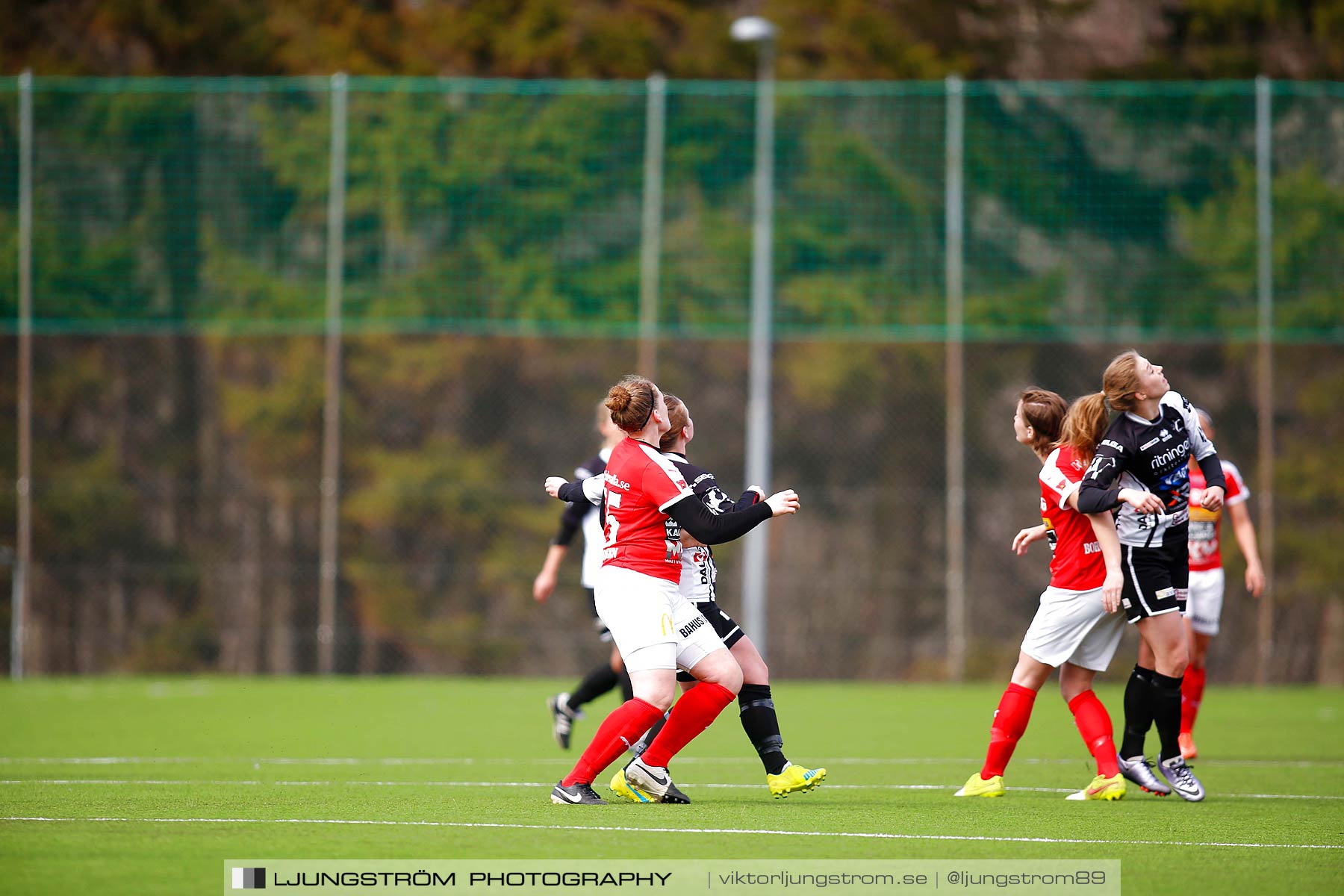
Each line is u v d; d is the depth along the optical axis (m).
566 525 28.92
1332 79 70.75
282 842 16.30
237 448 64.19
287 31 72.62
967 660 62.00
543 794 21.42
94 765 26.38
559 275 63.47
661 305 63.53
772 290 63.28
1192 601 27.67
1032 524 63.34
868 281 62.81
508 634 61.94
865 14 72.38
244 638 61.91
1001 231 61.84
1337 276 58.62
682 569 20.61
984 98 61.66
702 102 63.38
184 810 19.12
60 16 72.00
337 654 61.06
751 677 20.56
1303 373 62.00
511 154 63.53
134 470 63.38
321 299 63.22
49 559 60.59
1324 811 20.23
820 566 63.41
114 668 60.56
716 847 16.30
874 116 62.81
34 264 61.16
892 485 64.75
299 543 63.03
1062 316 61.41
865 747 31.47
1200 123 60.50
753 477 54.25
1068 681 22.12
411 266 63.38
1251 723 38.50
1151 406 21.14
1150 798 21.75
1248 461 61.12
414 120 63.22
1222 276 60.22
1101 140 61.28
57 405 62.16
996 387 64.69
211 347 64.44
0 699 45.56
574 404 65.44
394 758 27.98
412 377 65.00
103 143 62.09
